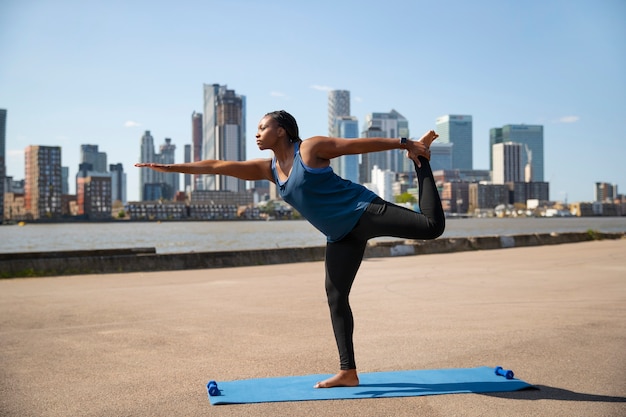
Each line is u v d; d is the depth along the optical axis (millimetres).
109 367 5676
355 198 4461
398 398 4500
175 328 7723
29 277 14922
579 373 5289
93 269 15992
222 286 12695
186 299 10594
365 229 4469
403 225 4316
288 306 9656
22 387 4980
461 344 6574
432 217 4285
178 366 5703
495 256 20984
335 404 4367
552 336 6949
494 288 11898
